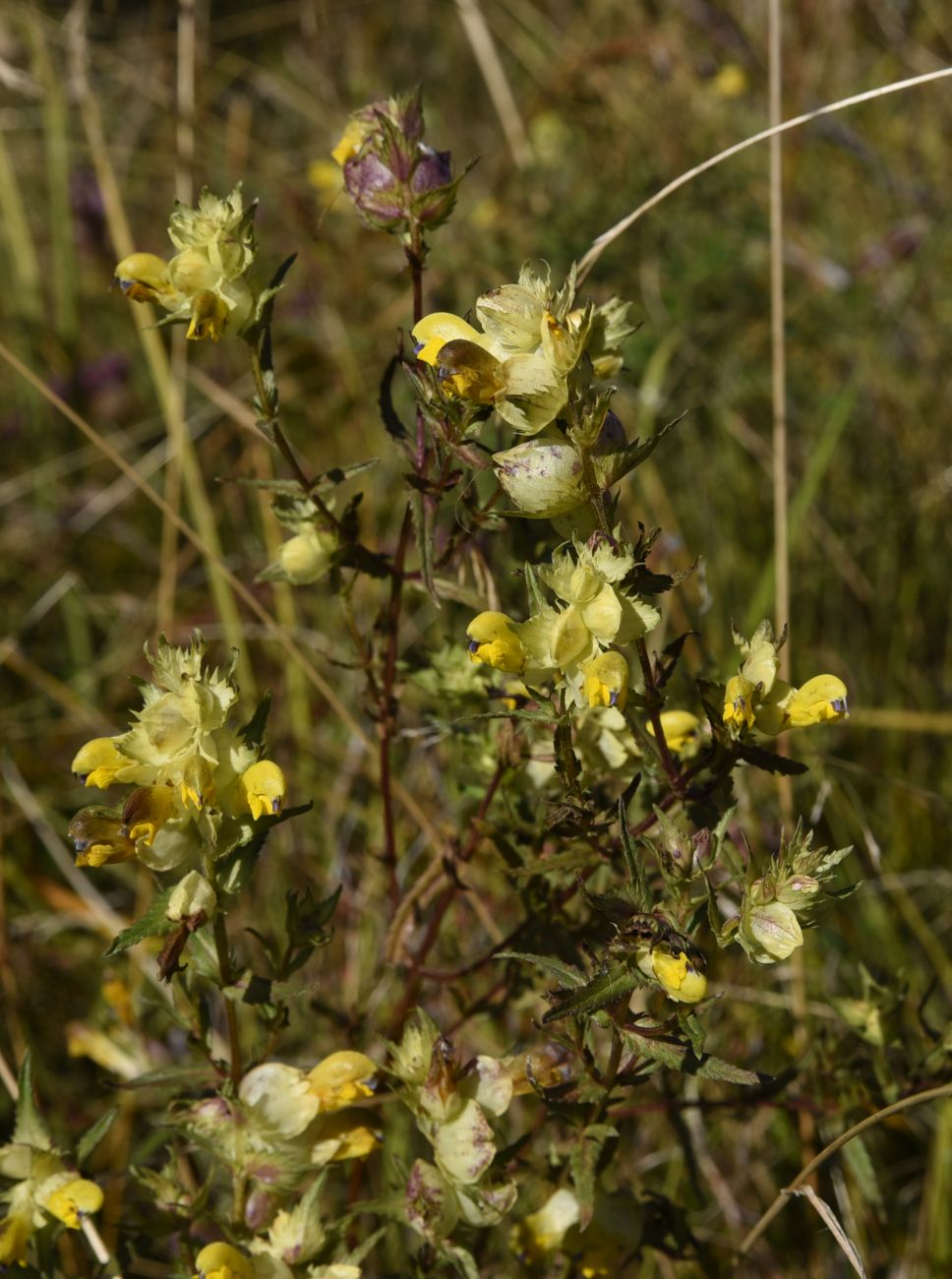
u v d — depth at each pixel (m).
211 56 1.01
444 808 0.57
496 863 0.46
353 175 0.41
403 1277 0.44
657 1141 0.51
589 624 0.36
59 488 0.76
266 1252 0.39
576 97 0.84
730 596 0.65
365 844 0.58
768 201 0.82
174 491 0.61
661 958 0.35
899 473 0.73
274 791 0.36
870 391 0.75
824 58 0.92
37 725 0.66
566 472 0.36
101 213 0.84
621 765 0.43
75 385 0.79
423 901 0.48
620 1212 0.42
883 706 0.64
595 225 0.77
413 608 0.64
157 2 0.85
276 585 0.64
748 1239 0.43
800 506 0.60
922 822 0.60
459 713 0.46
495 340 0.37
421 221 0.41
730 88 0.85
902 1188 0.53
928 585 0.69
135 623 0.70
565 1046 0.39
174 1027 0.53
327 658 0.45
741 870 0.38
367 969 0.53
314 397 0.76
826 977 0.53
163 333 0.79
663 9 0.94
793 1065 0.48
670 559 0.58
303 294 0.79
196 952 0.38
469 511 0.41
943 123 0.90
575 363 0.36
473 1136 0.39
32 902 0.60
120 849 0.37
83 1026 0.53
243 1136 0.40
